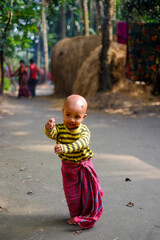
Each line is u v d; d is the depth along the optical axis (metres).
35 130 7.23
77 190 2.97
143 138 6.58
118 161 5.04
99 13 15.32
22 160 5.00
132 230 2.99
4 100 12.50
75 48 13.60
